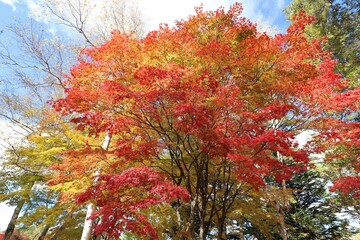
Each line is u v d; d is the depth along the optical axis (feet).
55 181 23.95
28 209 51.16
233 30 26.76
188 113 18.80
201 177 24.29
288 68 24.80
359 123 24.08
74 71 24.02
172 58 23.77
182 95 19.51
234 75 23.20
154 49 24.27
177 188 16.39
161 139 24.88
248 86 24.85
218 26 27.35
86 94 19.71
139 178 16.75
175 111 18.95
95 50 24.64
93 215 16.98
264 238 54.60
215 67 24.32
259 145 20.30
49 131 39.60
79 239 46.73
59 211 34.88
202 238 22.68
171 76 19.54
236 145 18.85
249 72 24.58
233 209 33.96
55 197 49.29
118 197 17.79
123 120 20.58
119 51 23.79
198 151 26.05
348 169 43.68
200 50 23.29
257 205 39.55
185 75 20.45
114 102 20.15
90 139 31.78
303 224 50.47
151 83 19.77
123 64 24.18
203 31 27.55
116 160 24.58
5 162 39.17
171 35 24.81
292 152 19.79
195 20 27.12
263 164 20.86
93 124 19.33
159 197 17.92
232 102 19.69
